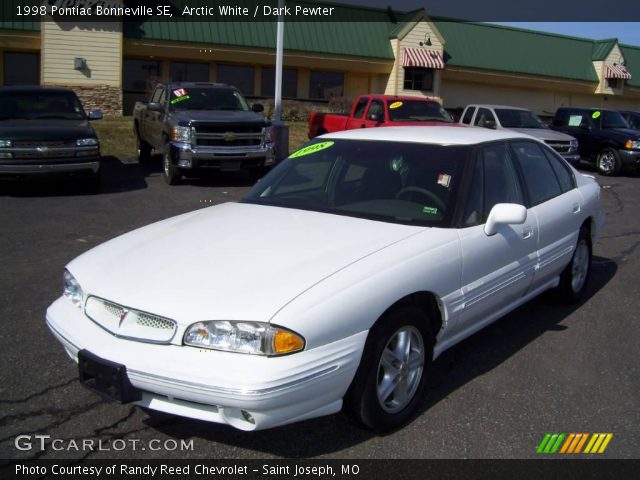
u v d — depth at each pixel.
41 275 6.64
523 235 4.73
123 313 3.38
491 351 4.95
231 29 27.12
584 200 5.84
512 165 4.99
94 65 24.00
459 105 34.72
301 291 3.28
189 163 12.16
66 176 11.20
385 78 31.52
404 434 3.73
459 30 34.19
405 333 3.75
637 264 7.61
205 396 3.08
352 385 3.48
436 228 4.10
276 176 5.11
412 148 4.74
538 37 36.59
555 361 4.78
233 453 3.53
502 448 3.61
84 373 3.40
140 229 4.54
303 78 30.47
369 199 4.48
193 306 3.23
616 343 5.15
